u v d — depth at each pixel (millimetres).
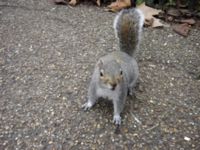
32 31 1087
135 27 911
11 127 755
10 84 874
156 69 958
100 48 1025
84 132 750
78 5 1266
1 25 1107
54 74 912
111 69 725
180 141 738
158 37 1101
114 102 774
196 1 1219
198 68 970
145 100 848
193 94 875
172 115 805
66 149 710
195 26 1173
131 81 844
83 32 1100
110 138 738
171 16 1206
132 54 917
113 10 1225
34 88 864
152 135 750
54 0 1271
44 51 1000
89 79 897
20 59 962
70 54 992
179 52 1033
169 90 884
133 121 784
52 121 772
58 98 836
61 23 1141
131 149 715
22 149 708
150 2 1248
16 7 1220
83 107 812
